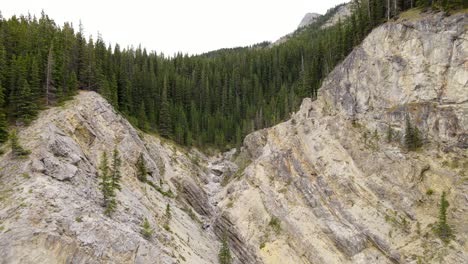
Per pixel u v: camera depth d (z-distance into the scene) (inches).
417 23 2223.2
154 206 2196.1
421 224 1760.6
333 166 2260.1
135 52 5054.1
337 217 2062.0
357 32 2859.3
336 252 1953.7
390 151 2057.1
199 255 2058.3
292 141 2615.7
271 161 2667.3
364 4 3021.7
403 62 2224.4
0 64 2290.8
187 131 4060.0
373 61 2400.3
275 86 4813.0
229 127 4463.6
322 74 3469.5
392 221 1855.3
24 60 2407.7
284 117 3585.1
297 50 5142.7
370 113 2314.2
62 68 2551.7
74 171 1807.3
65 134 2033.7
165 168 2987.2
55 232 1405.0
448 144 1898.4
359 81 2455.7
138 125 3447.3
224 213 2598.4
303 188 2331.4
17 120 2044.8
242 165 3346.5
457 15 2076.8
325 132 2463.1
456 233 1632.6
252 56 5718.5
